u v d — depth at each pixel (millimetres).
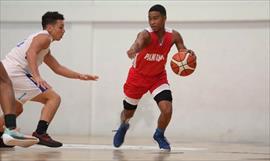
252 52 11250
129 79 7926
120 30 11828
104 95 11875
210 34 11398
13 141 6352
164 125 7656
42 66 12031
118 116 11828
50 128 12031
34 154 6512
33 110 12125
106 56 11883
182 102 11492
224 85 11344
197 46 11445
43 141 7320
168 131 11547
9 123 6426
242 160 6137
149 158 6137
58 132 12000
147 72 7695
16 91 7480
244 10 11172
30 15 12086
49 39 7438
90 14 11836
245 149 8492
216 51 11383
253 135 11227
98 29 11906
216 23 11375
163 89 7648
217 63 11375
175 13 11422
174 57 7414
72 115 11938
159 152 7301
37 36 7395
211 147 8859
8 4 12148
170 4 11461
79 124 11914
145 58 7605
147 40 7426
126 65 11812
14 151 7039
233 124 11297
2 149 7395
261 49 11227
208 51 11406
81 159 5875
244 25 11273
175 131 11523
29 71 7531
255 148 8820
